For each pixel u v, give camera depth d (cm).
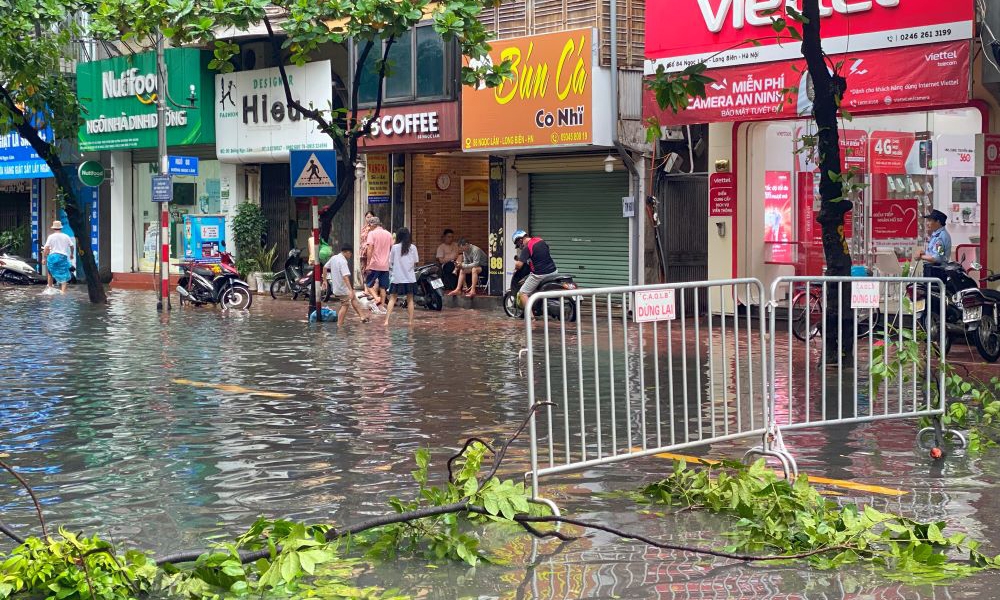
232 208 3108
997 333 1407
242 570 526
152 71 3103
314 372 1327
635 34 2214
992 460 814
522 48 2295
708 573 541
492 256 2542
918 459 819
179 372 1328
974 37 1590
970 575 537
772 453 760
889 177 1948
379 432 936
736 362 775
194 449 866
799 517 601
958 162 1969
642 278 2238
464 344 1652
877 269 1897
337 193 2064
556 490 720
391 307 1988
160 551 596
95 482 756
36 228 3666
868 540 586
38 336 1778
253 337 1766
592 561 561
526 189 2492
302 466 803
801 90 1756
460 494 621
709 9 1895
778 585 521
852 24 1708
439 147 2530
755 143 2039
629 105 2212
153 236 3316
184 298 2456
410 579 534
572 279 2061
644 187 2234
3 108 2311
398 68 2564
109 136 3266
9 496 721
